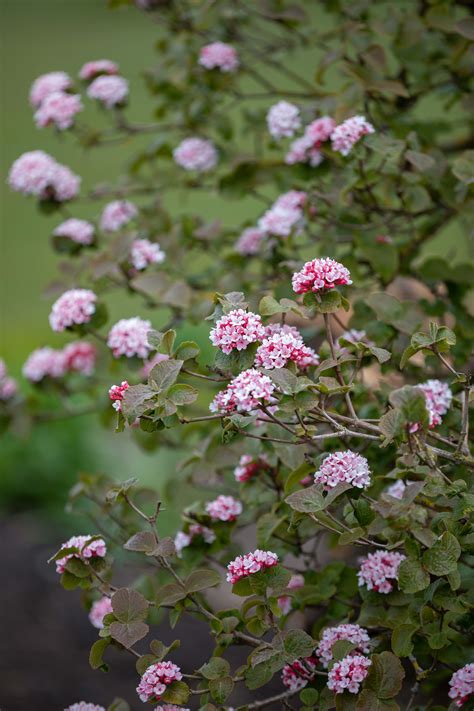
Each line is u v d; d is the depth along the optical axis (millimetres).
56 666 2908
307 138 2221
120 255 2338
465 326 2242
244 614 1833
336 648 1753
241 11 2594
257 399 1737
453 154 2609
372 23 2328
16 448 3982
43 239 7508
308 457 1842
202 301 2330
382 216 2295
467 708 1773
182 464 2170
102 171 7664
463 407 1814
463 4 2461
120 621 1781
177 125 2643
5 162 8516
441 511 1848
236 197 2453
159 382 1756
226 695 1767
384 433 1734
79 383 2598
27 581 3432
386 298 2107
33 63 11773
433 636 1775
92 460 3975
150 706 2701
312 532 2037
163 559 1845
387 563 1842
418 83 2396
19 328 5633
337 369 1818
